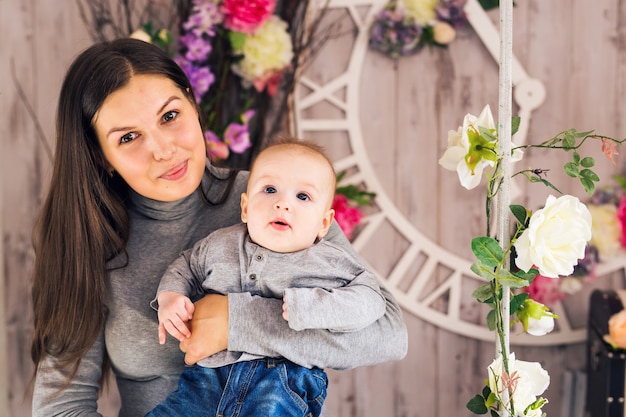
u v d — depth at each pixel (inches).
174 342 50.3
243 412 44.3
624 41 79.4
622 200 79.6
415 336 85.6
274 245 47.4
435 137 83.0
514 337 83.0
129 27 81.0
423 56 82.1
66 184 49.6
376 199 83.9
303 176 48.0
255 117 82.0
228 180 54.9
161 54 49.4
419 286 84.3
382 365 86.6
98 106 47.0
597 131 80.4
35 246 54.5
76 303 49.2
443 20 81.1
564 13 79.9
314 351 44.8
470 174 41.9
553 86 80.6
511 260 44.5
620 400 69.8
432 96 82.5
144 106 46.6
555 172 81.0
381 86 83.0
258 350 44.9
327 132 84.0
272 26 78.5
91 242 49.6
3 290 84.0
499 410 42.0
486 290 41.3
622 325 69.1
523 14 80.3
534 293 82.0
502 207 40.9
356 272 48.4
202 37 79.4
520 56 80.8
